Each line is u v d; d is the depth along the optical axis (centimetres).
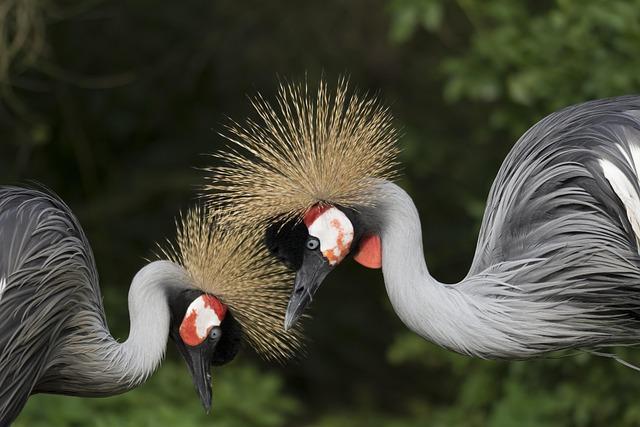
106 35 1298
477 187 1284
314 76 1354
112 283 1266
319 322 1423
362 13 1396
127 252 1292
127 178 1330
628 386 1024
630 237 647
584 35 993
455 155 1305
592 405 1024
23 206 672
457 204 1316
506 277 643
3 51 1027
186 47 1343
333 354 1432
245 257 698
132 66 1316
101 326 679
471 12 1065
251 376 1197
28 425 1012
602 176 650
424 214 1338
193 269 692
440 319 631
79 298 671
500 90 1036
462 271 1291
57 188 1312
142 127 1339
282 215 662
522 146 682
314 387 1427
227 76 1378
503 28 1026
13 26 1104
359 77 1388
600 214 650
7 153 1251
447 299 632
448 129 1341
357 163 658
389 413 1404
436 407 1373
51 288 658
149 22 1321
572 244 648
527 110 1029
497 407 1063
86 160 1302
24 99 1256
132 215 1321
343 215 655
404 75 1398
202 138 1352
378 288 1431
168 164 1346
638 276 648
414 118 1353
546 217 659
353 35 1399
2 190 686
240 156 694
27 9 1037
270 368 1381
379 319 1438
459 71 1041
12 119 1219
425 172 1300
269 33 1383
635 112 671
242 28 1362
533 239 657
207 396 686
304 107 685
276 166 669
